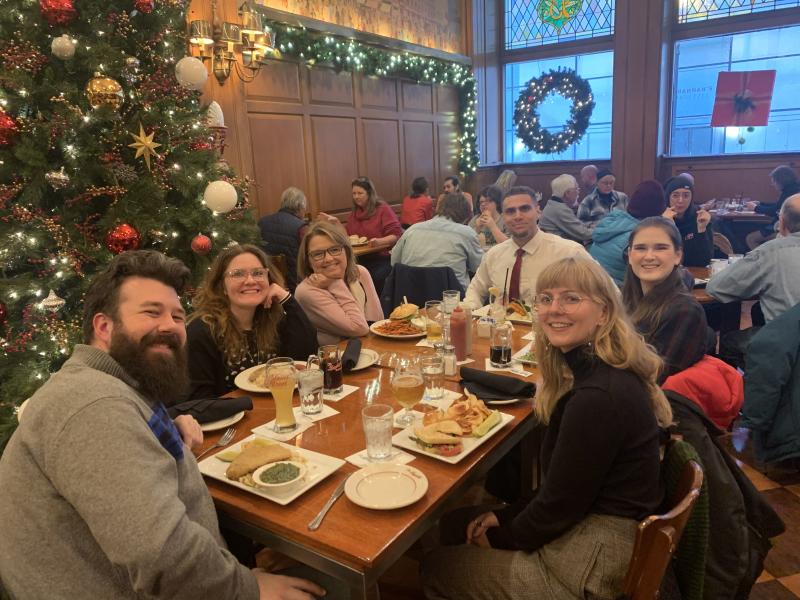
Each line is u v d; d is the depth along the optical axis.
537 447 1.98
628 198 6.55
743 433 2.89
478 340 2.25
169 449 1.11
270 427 1.53
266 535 1.15
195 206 3.28
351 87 6.07
